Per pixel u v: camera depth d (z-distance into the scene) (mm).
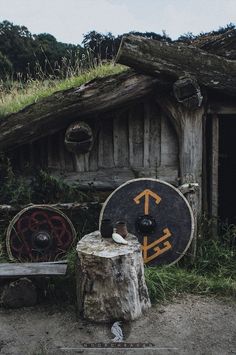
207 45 5395
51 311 4227
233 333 3777
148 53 5176
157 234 5082
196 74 5262
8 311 4258
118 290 3934
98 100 5531
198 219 5426
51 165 6062
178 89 5195
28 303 4332
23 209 5430
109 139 5902
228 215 7812
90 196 5902
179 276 4711
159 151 5828
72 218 5762
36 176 5957
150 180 5207
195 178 5625
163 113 5766
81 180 5941
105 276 3914
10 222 5402
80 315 4109
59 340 3703
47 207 5453
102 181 5914
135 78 5430
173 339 3684
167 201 5133
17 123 5746
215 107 5609
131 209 5176
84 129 5480
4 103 7305
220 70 5281
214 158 5766
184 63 5230
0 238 5613
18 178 6020
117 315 3947
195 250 5129
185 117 5543
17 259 5316
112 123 5875
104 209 5207
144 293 4148
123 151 5898
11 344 3652
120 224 4531
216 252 5199
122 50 5152
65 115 5645
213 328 3857
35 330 3881
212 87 5305
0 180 6012
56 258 5316
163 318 4020
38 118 5680
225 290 4555
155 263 5020
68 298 4410
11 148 5957
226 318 4031
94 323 3971
